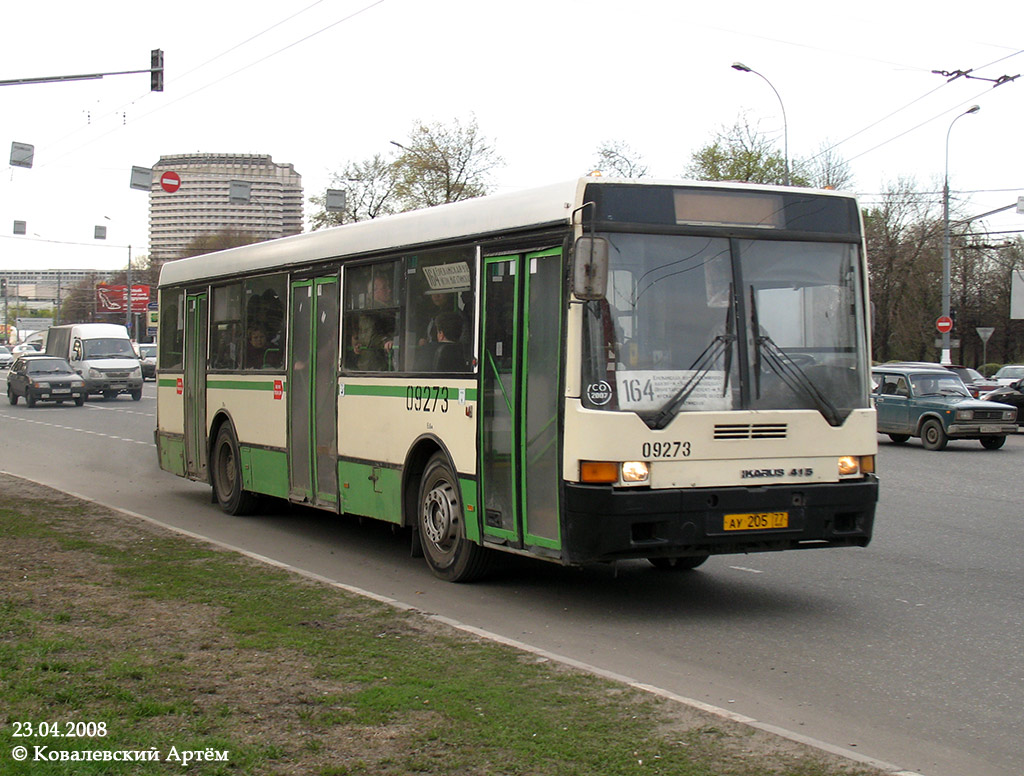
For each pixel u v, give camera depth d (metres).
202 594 8.33
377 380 10.59
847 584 9.70
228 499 14.05
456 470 9.38
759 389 8.23
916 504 15.10
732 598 9.10
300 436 12.11
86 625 7.31
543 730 5.26
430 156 54.50
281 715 5.48
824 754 4.97
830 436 8.40
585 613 8.53
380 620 7.54
